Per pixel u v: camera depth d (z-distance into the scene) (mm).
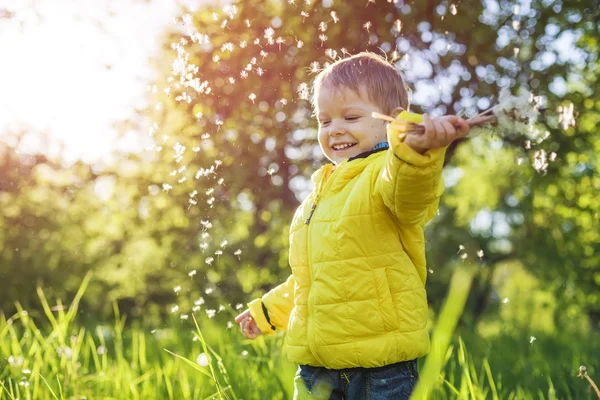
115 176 8977
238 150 6109
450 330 905
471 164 10750
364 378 1977
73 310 3467
